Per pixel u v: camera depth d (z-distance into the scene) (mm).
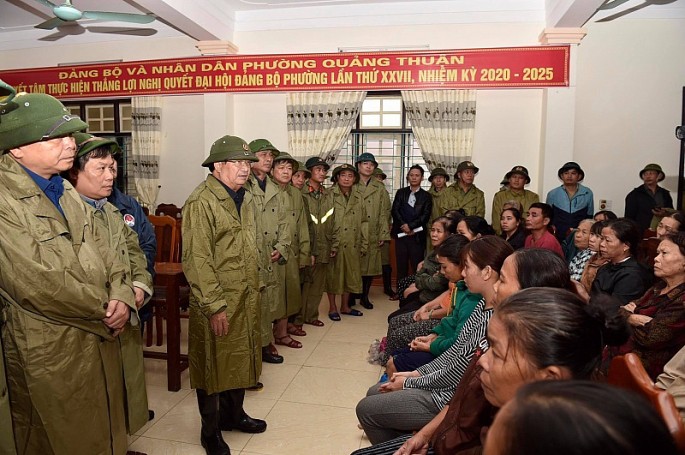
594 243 2533
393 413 1665
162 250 3371
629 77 4754
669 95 4734
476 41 4867
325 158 5230
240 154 2002
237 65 5160
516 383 740
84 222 1464
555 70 4609
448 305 2402
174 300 2627
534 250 1266
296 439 2170
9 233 1251
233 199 2086
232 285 2012
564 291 781
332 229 4051
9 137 1290
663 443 369
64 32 5699
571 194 4379
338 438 2184
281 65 5098
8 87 1211
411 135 5359
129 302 1484
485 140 5000
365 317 4227
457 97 4945
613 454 348
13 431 1295
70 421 1354
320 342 3514
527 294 770
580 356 712
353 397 2605
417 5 4902
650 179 4465
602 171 4859
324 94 5168
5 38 5918
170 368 2656
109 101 5848
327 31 5113
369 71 4969
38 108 1322
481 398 1103
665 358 1732
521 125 4922
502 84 4730
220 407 2227
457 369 1539
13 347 1299
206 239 1935
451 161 5020
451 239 2199
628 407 374
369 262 4473
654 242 2797
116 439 1516
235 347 2016
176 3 4125
